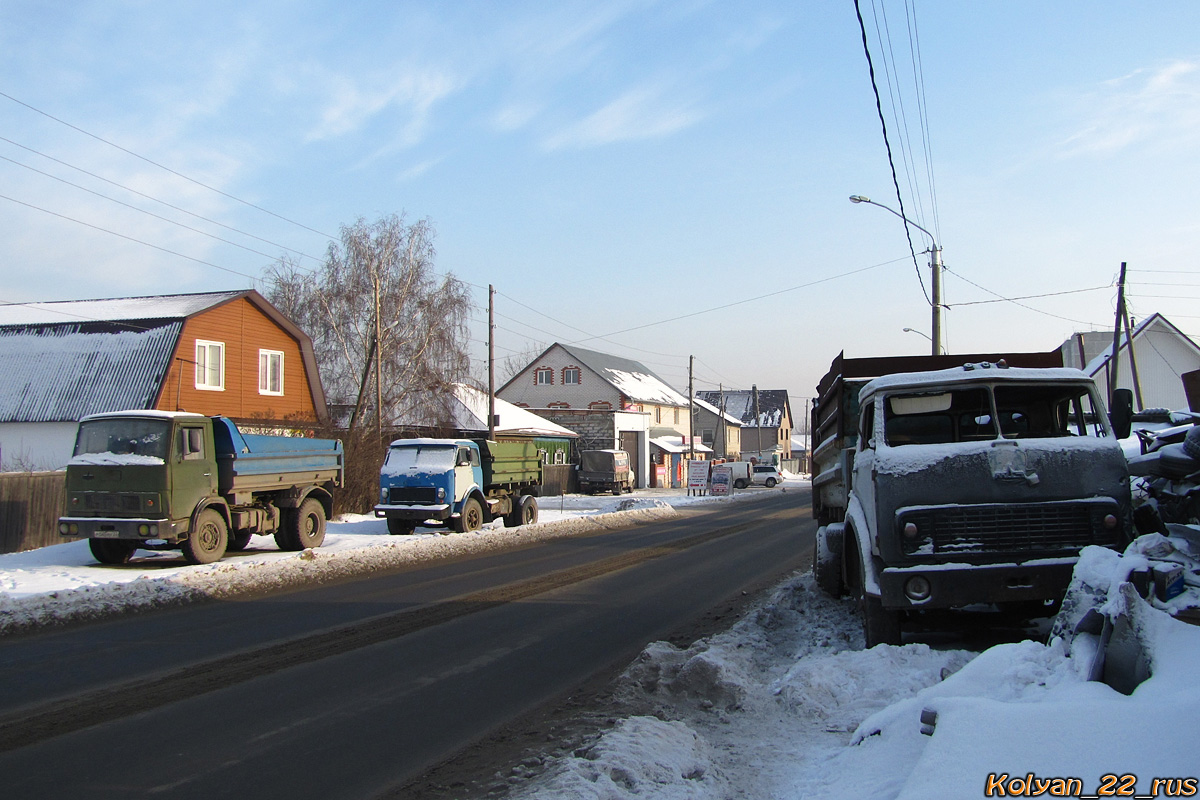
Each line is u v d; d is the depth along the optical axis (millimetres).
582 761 4828
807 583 12023
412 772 5082
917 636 8234
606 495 51438
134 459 15062
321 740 5699
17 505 17812
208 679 7363
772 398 108312
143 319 28359
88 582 12867
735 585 13242
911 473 7105
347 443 28453
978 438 8031
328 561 15578
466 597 12070
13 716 6270
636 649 8570
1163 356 44875
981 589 6789
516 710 6414
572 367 69188
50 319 30203
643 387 75188
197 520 15594
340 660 8086
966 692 4855
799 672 6660
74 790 4801
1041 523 6895
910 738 4543
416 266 42125
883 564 7188
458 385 43875
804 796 4438
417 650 8531
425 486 21828
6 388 27453
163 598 11625
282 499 18406
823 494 11500
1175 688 3896
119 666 7848
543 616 10508
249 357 30859
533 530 23031
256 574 13773
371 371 40406
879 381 7969
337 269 42156
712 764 5035
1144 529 7480
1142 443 9008
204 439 15945
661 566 15805
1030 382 7703
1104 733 3592
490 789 4746
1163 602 4867
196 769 5141
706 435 92375
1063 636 5156
